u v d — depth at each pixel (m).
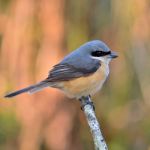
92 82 12.72
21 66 14.60
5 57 14.66
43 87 12.49
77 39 14.88
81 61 12.70
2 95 14.76
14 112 14.98
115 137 15.58
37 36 14.66
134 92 15.29
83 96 12.91
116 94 15.30
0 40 14.88
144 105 15.32
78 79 12.66
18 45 14.60
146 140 15.47
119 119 15.55
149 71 15.01
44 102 14.84
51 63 14.55
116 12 14.66
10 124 14.98
